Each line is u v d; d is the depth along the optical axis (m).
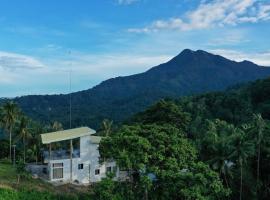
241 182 64.62
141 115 81.25
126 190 50.50
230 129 69.12
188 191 46.72
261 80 163.88
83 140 67.19
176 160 50.00
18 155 95.94
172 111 74.19
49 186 60.56
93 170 67.75
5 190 53.06
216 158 64.12
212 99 151.12
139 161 48.66
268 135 72.19
